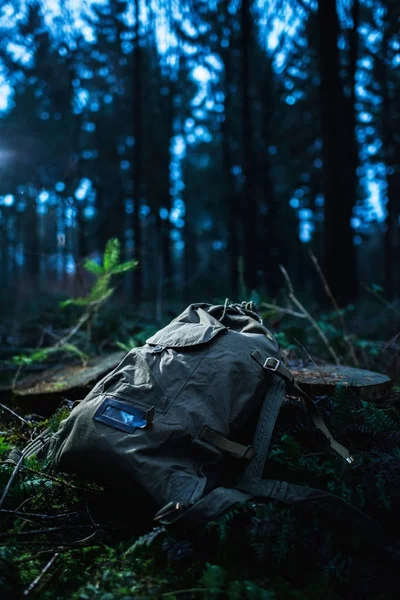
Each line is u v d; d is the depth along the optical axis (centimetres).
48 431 262
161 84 1766
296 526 185
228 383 206
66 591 164
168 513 171
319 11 909
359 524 178
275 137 2059
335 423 238
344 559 177
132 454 185
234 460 202
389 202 1928
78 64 1301
